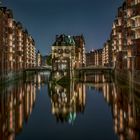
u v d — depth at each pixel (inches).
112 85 4382.4
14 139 1341.0
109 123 1672.0
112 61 7303.2
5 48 4707.2
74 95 3176.7
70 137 1380.4
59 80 5226.4
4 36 4626.0
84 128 1561.3
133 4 3722.9
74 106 2377.0
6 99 2699.3
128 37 4089.6
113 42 6663.4
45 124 1673.2
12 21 5319.9
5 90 3506.4
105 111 2076.8
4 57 4581.7
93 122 1711.4
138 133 1421.0
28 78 6624.0
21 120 1772.9
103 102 2568.9
